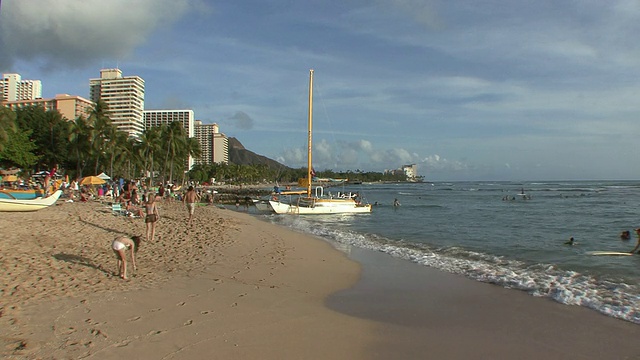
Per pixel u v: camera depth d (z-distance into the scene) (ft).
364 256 48.98
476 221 102.06
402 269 41.27
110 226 59.52
